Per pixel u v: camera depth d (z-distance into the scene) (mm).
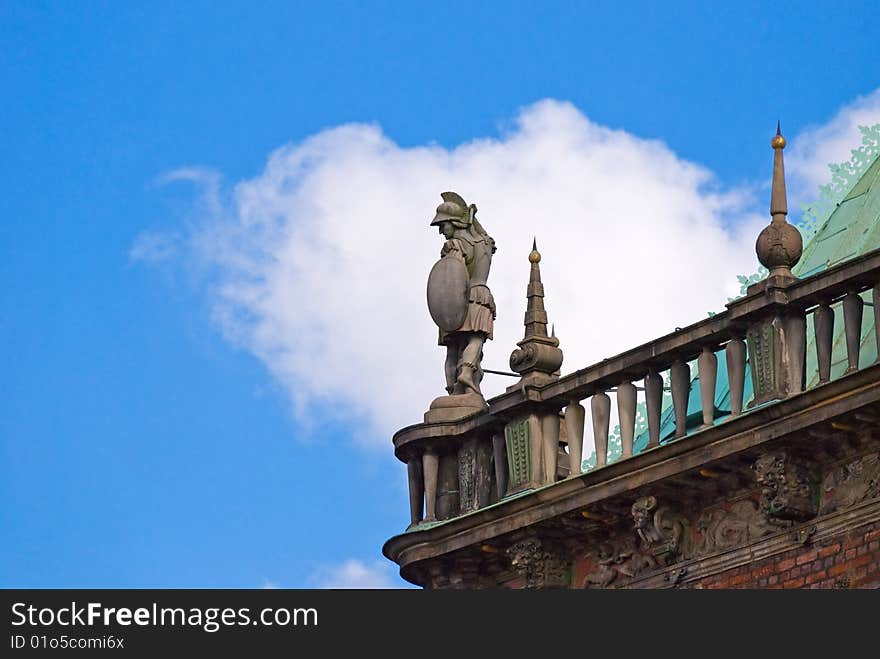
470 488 65938
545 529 63562
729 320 60312
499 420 65312
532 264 66000
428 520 66375
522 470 64375
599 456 63000
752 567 59938
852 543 58188
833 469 58844
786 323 59469
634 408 62750
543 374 64875
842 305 60281
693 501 61344
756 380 59719
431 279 68125
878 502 57812
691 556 61219
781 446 58812
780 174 61062
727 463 59812
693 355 61750
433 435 66375
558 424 64562
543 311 65562
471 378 67250
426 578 66375
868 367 57000
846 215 68250
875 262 57938
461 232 68562
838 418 57625
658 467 60906
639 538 62406
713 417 61469
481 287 67938
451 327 67625
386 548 66750
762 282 59750
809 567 58812
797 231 60562
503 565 65188
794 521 59188
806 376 60844
